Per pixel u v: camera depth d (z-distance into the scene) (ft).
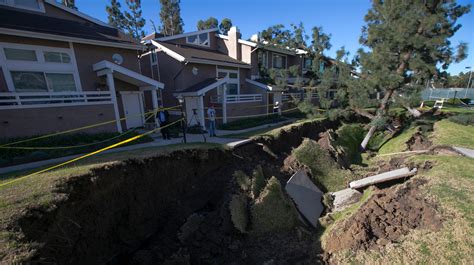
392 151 40.50
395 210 19.24
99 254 16.92
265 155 32.83
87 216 16.43
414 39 32.27
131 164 20.49
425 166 26.48
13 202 13.37
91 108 33.47
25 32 30.12
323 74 48.57
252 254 19.72
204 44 66.64
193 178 25.48
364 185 25.72
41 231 12.99
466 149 30.58
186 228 21.16
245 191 24.40
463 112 55.11
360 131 50.21
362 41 42.32
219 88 54.19
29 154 24.62
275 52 71.20
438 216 16.87
